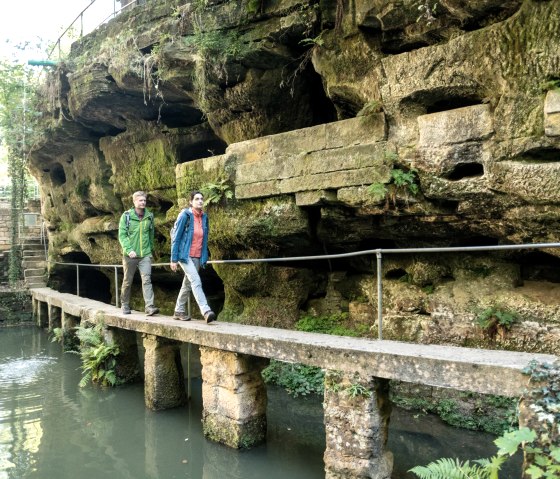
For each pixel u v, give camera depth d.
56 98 11.70
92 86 9.98
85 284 16.78
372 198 5.97
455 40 5.34
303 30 6.96
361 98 6.42
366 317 7.77
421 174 5.73
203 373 6.15
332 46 6.63
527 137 4.93
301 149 6.65
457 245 6.61
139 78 9.13
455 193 5.55
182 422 6.84
